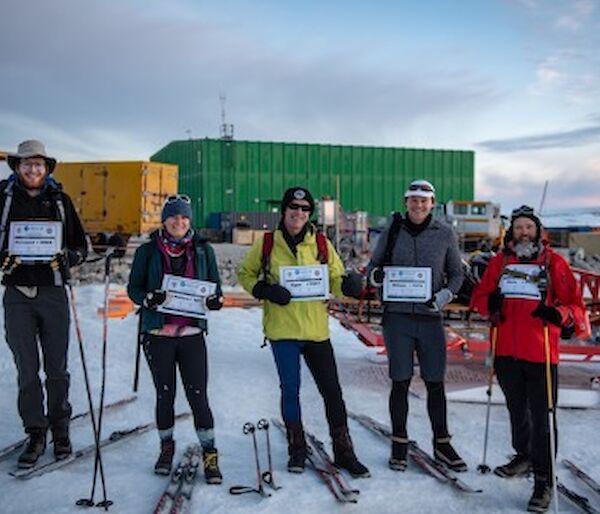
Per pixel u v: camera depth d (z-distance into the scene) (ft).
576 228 129.70
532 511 13.38
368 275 15.83
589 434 18.61
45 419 15.25
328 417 15.20
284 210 15.29
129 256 68.59
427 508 13.46
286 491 13.87
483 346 23.22
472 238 97.66
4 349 26.61
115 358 26.16
